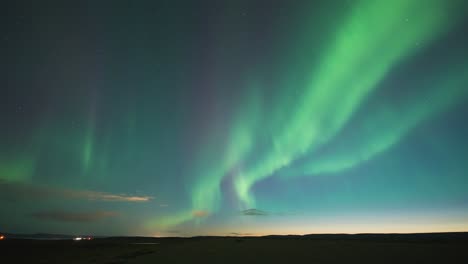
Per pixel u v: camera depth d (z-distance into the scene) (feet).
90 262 93.50
